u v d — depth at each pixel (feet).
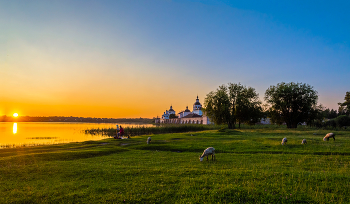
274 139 97.45
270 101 216.33
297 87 205.87
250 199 27.07
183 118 527.81
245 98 215.92
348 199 26.50
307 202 26.05
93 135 190.60
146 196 28.66
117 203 26.68
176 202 26.43
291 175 36.14
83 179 37.14
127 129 219.41
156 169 42.01
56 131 242.17
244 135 127.75
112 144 95.40
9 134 194.39
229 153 65.72
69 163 51.52
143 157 60.75
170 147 81.76
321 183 32.19
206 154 51.83
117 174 39.22
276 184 31.48
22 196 29.76
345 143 77.51
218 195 28.04
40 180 37.27
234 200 26.86
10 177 39.34
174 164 49.21
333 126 187.93
